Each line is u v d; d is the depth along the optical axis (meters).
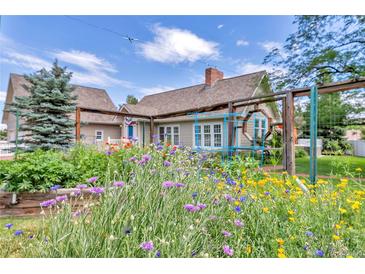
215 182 1.96
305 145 11.06
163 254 1.08
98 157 3.42
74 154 3.67
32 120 8.16
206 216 1.44
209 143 11.32
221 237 1.41
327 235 1.41
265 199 1.89
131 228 1.17
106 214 1.24
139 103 17.52
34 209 2.78
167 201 1.41
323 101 7.24
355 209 1.65
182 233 1.21
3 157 8.49
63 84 8.43
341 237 1.37
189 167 2.20
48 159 3.25
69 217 1.25
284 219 1.65
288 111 3.98
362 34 7.29
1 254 1.41
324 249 1.29
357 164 6.38
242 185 2.11
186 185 1.69
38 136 7.78
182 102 14.05
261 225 1.53
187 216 1.35
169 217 1.32
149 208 1.36
